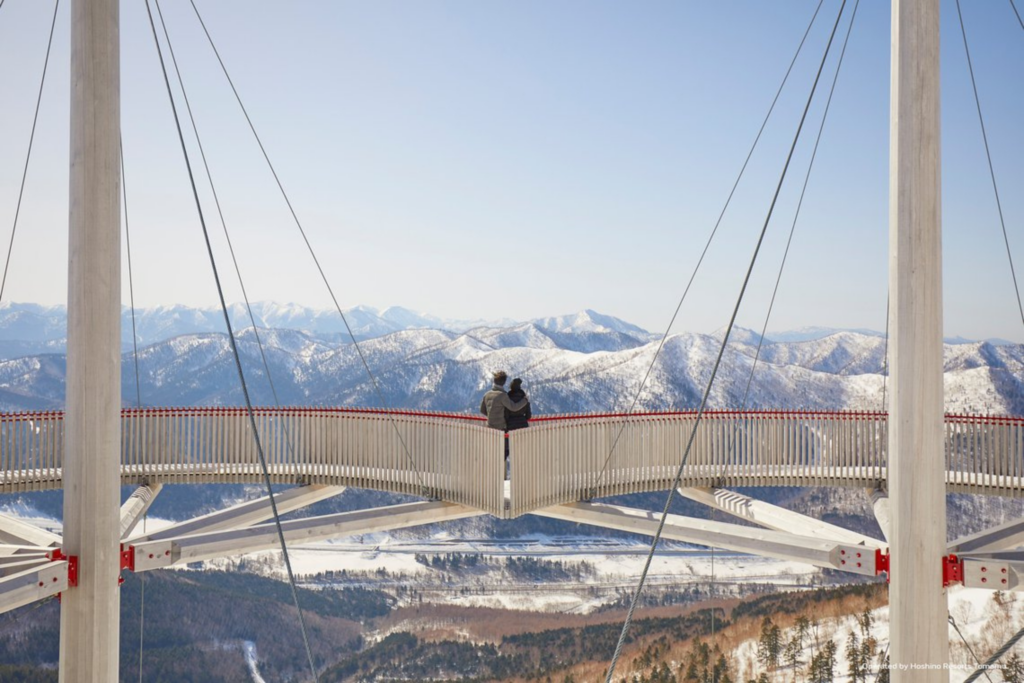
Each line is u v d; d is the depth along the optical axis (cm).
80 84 1005
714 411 1667
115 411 1034
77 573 1003
